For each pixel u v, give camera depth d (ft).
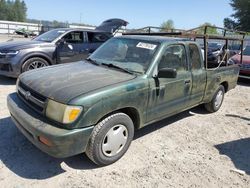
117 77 12.05
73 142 9.94
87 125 10.21
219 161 13.01
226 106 22.50
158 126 16.57
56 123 9.96
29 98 11.08
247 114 20.68
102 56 14.97
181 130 16.30
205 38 16.66
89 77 11.82
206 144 14.75
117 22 37.96
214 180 11.43
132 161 12.24
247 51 35.01
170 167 12.06
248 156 13.78
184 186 10.84
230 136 16.16
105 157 11.42
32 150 12.39
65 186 10.19
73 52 26.99
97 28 37.83
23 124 10.70
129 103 11.62
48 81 11.32
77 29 28.04
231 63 22.63
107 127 11.03
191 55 15.52
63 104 9.81
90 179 10.72
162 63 13.46
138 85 11.93
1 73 23.75
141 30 20.39
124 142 12.11
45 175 10.75
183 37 16.76
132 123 12.25
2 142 12.91
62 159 11.90
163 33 17.35
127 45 14.61
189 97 15.71
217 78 18.31
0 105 17.80
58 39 26.21
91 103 10.11
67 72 12.56
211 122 18.19
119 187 10.39
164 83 13.28
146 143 14.11
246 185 11.30
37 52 24.17
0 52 23.09
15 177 10.46
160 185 10.75
